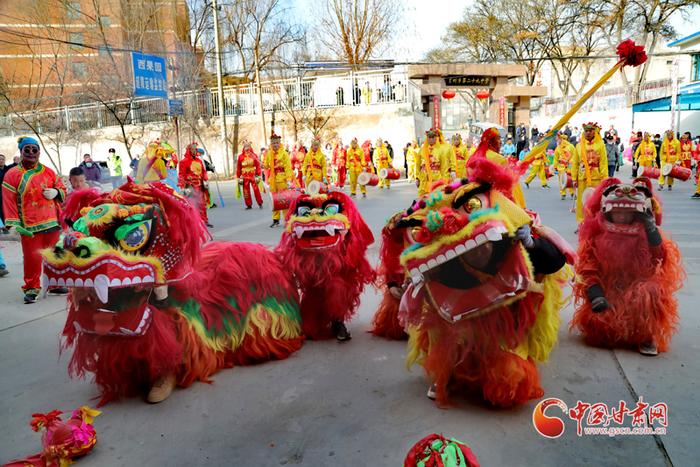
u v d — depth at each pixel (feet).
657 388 12.22
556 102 141.69
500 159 13.82
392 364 14.29
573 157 34.71
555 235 11.62
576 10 134.62
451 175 37.76
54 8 108.68
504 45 151.02
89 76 100.17
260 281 14.74
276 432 10.94
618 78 168.55
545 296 11.84
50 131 103.40
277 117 98.53
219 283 14.05
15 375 14.42
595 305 13.70
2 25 109.81
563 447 10.02
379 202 52.47
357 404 12.04
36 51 119.55
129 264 11.05
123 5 101.71
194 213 12.73
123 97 97.66
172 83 98.12
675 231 31.78
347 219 15.35
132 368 12.45
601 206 14.52
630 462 9.48
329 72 116.67
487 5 150.00
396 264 14.57
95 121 104.47
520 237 10.48
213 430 11.11
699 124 106.42
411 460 8.34
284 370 14.08
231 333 14.21
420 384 12.97
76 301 11.54
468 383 11.91
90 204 12.04
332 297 15.43
